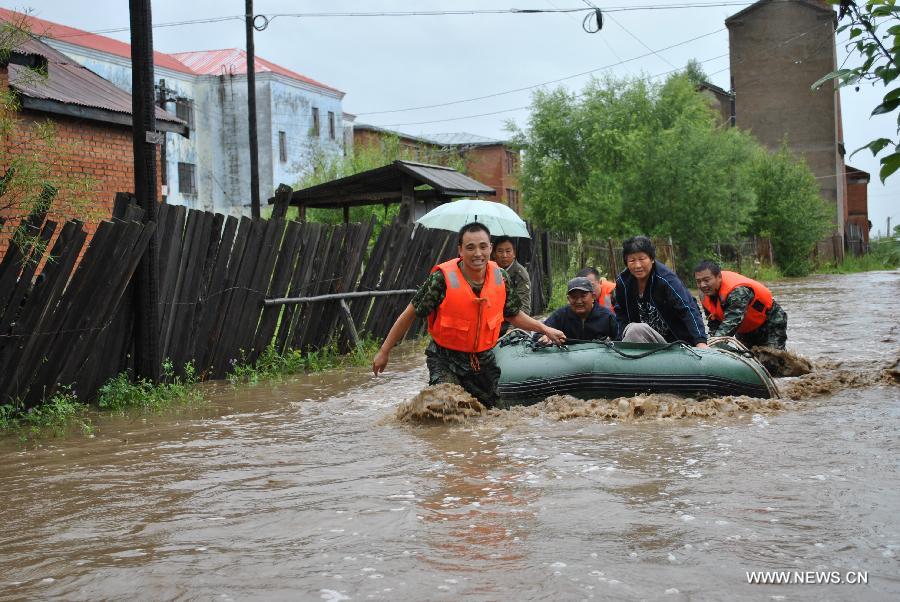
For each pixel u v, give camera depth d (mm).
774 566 3119
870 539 3371
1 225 7074
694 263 32531
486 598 2893
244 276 9555
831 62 45531
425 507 4016
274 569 3240
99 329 7730
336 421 6676
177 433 6336
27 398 7164
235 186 43094
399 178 19109
